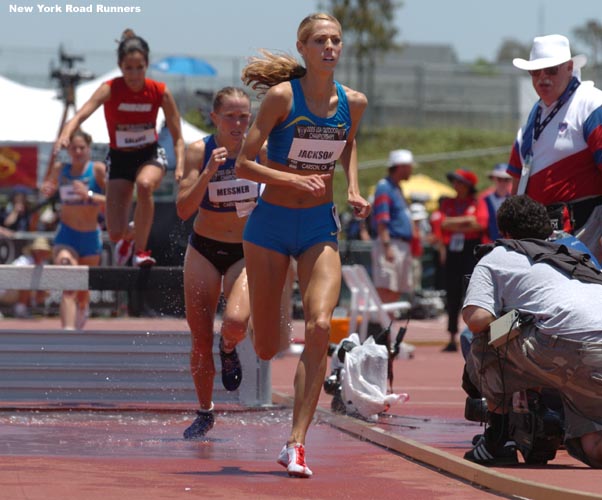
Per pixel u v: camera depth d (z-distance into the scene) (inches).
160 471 367.6
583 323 369.4
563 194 470.9
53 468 366.0
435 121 3238.2
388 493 332.2
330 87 382.3
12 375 556.1
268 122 374.9
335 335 938.7
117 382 564.1
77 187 769.6
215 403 577.3
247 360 576.1
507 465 388.8
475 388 419.8
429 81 3238.2
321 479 358.0
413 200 1788.9
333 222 386.0
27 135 1077.1
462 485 348.8
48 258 1298.0
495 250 392.8
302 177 363.9
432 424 515.8
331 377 541.3
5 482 333.1
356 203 393.4
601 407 374.3
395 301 991.0
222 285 475.2
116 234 618.8
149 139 601.6
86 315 876.0
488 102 3253.0
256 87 388.5
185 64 1596.9
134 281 570.6
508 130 3243.1
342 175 2716.5
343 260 1439.5
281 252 383.9
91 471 362.3
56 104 1116.5
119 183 613.0
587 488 328.2
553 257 384.2
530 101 3238.2
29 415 534.0
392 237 976.9
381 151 3026.6
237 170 374.9
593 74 2795.3
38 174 1717.5
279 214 382.6
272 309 392.8
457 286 1017.5
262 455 419.8
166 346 567.8
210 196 453.1
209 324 466.0
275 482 349.4
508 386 383.2
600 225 469.4
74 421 518.0
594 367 368.2
